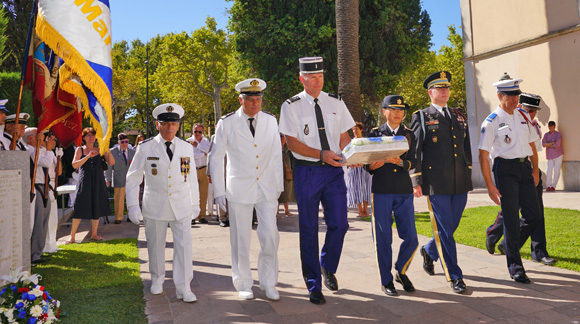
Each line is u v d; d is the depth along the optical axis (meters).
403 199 4.30
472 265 5.12
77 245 7.26
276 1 21.39
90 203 7.77
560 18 12.45
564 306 3.75
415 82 34.09
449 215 4.37
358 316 3.69
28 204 3.75
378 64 21.25
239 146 4.26
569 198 10.71
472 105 15.22
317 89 4.23
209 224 9.30
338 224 4.20
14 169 3.61
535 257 5.21
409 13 22.48
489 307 3.79
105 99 4.06
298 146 4.14
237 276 4.29
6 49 17.53
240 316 3.74
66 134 4.69
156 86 45.53
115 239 7.88
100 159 8.00
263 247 4.24
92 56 4.00
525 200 4.73
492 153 4.76
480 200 11.29
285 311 3.85
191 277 4.29
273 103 22.72
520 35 13.60
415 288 4.41
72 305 4.00
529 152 4.70
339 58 12.91
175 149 4.43
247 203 4.21
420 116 4.50
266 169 4.30
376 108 23.36
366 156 3.77
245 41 22.11
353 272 5.03
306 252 4.12
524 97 5.44
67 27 3.91
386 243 4.30
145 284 4.75
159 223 4.39
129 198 4.42
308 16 20.70
